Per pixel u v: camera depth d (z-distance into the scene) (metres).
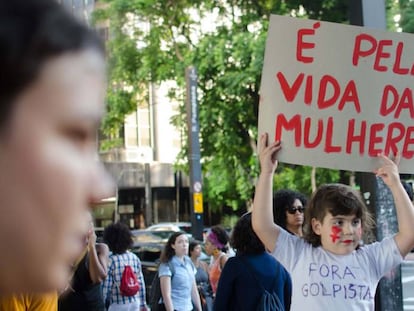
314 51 3.27
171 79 17.05
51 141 0.51
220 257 6.87
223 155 17.16
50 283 0.50
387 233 4.20
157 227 20.55
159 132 28.78
